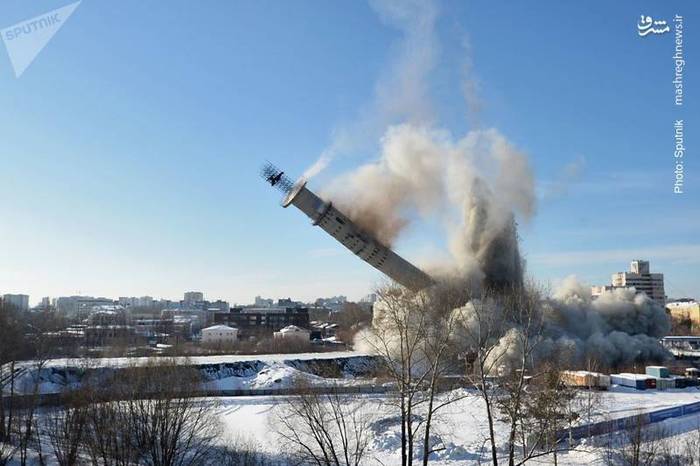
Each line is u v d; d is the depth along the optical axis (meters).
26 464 44.69
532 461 42.56
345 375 80.38
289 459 42.59
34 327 82.56
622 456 41.25
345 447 39.12
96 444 42.16
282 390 62.91
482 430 49.16
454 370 54.78
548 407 39.56
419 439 46.59
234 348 115.56
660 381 68.44
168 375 48.91
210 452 45.69
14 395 55.66
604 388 67.44
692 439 45.56
